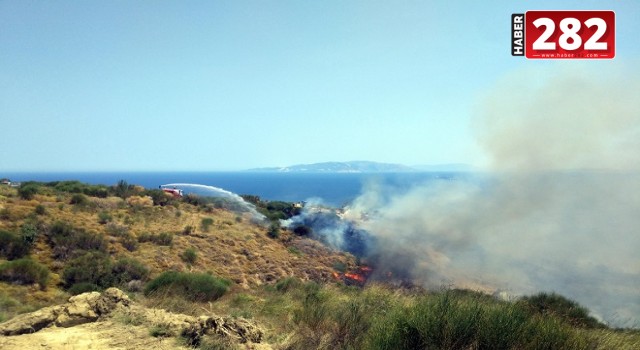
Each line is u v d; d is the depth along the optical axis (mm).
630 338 6516
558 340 5301
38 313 7355
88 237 22094
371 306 8164
